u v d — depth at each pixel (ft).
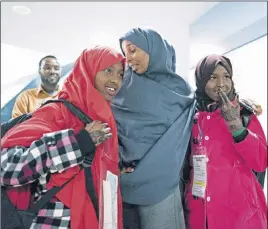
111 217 2.74
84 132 2.57
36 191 2.60
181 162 3.49
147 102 3.60
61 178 2.54
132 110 3.65
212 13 8.61
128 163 3.46
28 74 10.12
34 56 10.38
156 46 3.80
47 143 2.43
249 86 7.31
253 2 7.36
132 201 3.35
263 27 7.05
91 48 3.20
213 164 3.50
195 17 9.09
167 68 3.86
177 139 3.48
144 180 3.30
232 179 3.43
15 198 2.52
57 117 2.74
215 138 3.59
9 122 2.84
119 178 3.38
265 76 6.86
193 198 3.63
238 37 7.83
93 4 8.20
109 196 2.77
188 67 9.71
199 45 9.11
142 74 3.83
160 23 9.36
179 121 3.58
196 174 3.59
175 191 3.46
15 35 9.78
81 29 9.58
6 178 2.33
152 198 3.29
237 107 3.51
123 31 9.79
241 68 7.62
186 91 3.92
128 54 3.78
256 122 3.74
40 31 9.60
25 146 2.49
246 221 3.30
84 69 3.03
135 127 3.53
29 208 2.48
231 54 8.04
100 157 2.80
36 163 2.35
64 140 2.48
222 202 3.36
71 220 2.47
